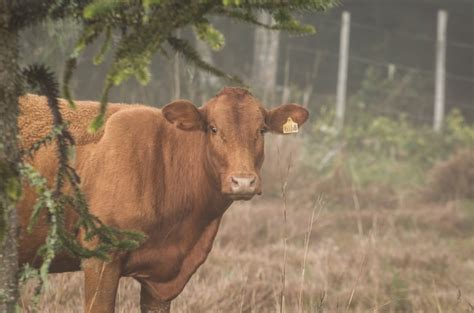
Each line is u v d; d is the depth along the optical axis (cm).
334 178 3178
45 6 601
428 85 5275
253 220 2419
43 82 643
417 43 5853
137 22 576
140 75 561
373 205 3012
